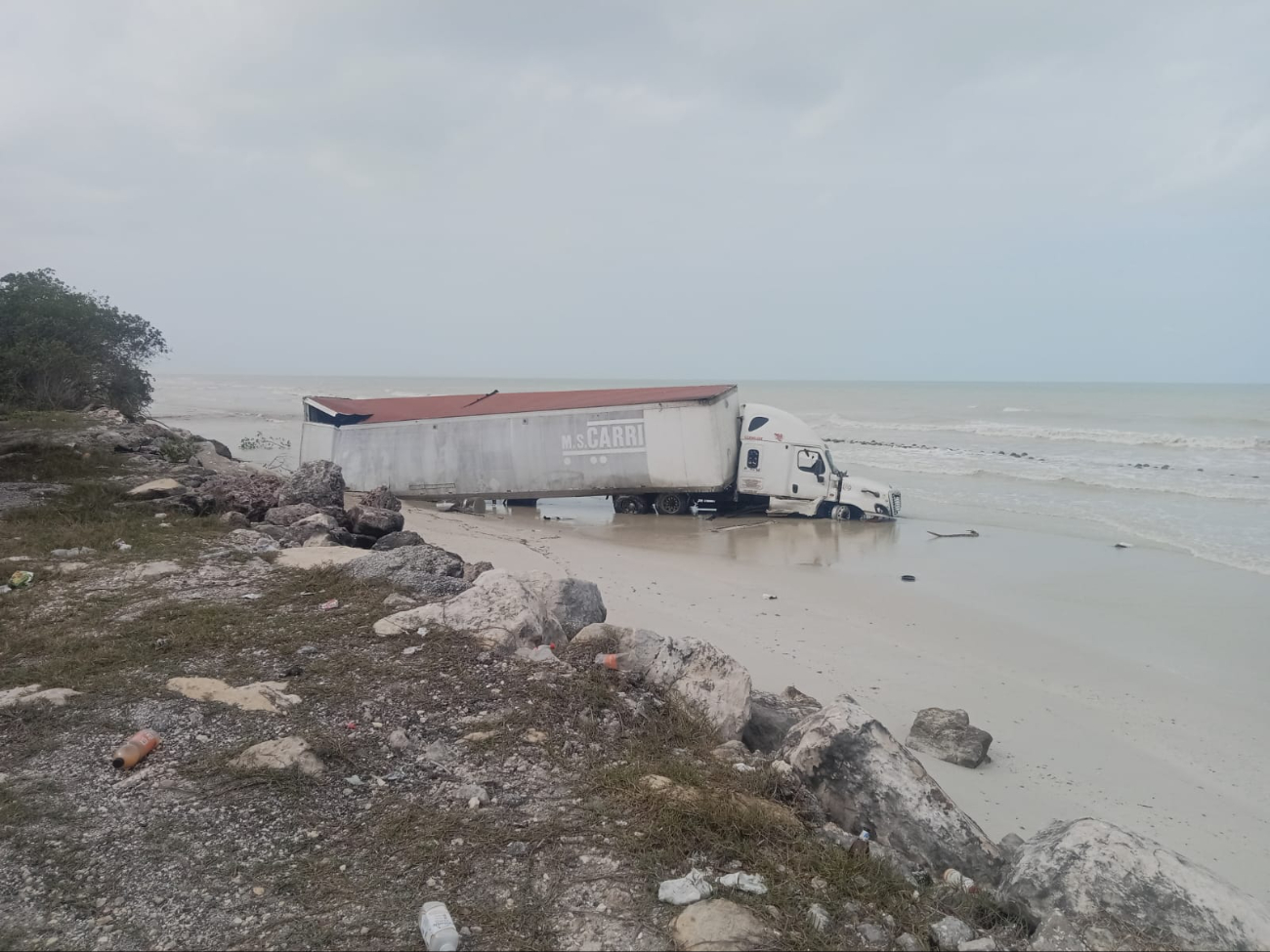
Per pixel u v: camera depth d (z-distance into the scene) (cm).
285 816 458
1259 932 384
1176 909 391
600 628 803
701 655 729
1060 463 3184
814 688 984
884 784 512
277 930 364
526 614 774
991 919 426
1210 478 2703
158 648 715
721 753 604
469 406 2584
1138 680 1043
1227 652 1142
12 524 1182
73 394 2973
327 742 541
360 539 1345
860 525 2186
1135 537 1948
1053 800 743
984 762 817
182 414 6350
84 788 481
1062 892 410
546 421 2344
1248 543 1847
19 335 2970
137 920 368
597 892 398
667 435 2238
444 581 943
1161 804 741
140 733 531
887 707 940
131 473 1730
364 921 372
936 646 1159
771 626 1232
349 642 746
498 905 386
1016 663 1095
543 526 2189
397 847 432
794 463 2316
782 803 512
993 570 1639
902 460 3403
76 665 668
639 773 522
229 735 555
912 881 454
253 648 725
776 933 370
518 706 617
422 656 705
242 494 1475
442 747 550
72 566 977
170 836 435
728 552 1839
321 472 1550
